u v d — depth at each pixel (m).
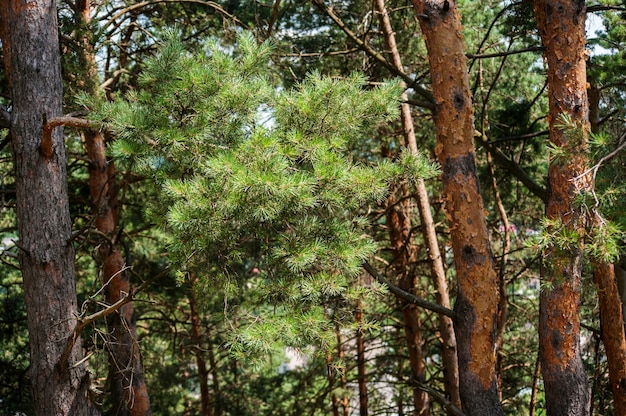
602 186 6.31
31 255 7.33
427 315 15.55
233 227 6.36
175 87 6.34
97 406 7.72
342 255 6.36
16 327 13.81
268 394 17.58
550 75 7.70
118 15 10.57
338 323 6.95
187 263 6.57
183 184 6.02
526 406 13.76
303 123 6.80
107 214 11.45
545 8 7.66
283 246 6.32
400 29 12.60
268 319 6.36
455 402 12.01
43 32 7.50
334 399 16.94
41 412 7.36
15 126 7.42
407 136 12.08
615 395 8.98
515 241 14.62
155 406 16.73
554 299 7.64
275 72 11.95
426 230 12.16
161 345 19.05
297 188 5.92
